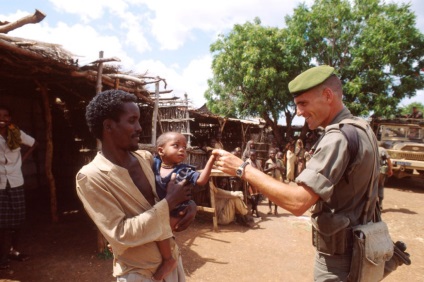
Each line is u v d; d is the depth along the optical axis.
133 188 1.39
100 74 4.46
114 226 1.29
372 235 1.64
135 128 1.39
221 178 7.03
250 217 6.71
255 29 14.98
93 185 1.30
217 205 6.23
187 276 3.91
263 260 4.49
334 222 1.64
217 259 4.47
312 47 15.88
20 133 3.89
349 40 15.45
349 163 1.57
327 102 1.71
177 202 1.43
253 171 1.63
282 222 6.45
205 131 14.79
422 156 10.20
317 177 1.48
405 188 10.96
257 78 14.80
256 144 15.30
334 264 1.72
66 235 5.02
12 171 3.73
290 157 10.84
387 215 7.18
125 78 4.87
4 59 3.77
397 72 14.59
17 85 6.64
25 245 4.55
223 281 3.81
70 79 5.17
